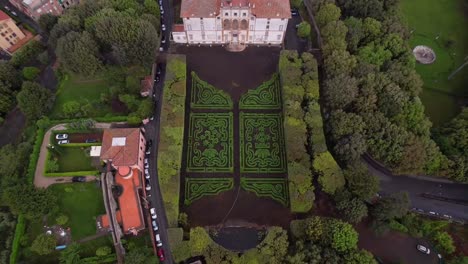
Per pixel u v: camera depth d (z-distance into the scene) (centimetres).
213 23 14300
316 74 13638
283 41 15450
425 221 11200
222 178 12356
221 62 14925
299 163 11856
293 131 12444
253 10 13825
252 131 13300
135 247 10800
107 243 10950
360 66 13388
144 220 11400
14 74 13788
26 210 10400
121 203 11338
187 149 12888
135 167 11588
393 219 11262
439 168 11894
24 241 10794
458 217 11725
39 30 15912
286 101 12950
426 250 10900
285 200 11969
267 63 14938
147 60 13512
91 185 11838
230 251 10406
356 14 15325
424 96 14575
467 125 12238
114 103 13600
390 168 12331
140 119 12888
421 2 17350
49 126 12900
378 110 12712
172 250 10462
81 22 14212
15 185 11025
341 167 12425
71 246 10375
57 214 11312
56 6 15912
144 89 13600
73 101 13100
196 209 11819
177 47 15338
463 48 15988
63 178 11912
